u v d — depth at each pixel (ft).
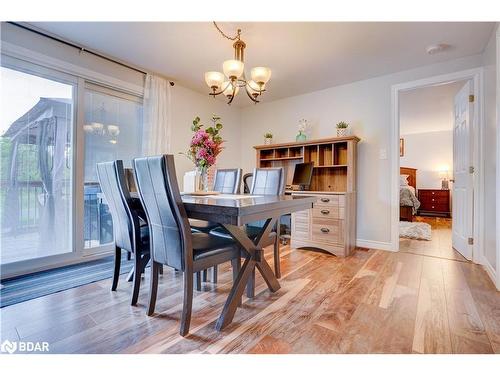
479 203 8.89
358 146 11.56
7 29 7.41
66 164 8.75
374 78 11.15
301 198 5.92
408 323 5.08
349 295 6.37
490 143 7.97
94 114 9.50
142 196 5.18
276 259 7.49
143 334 4.69
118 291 6.58
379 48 8.64
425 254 10.15
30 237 8.03
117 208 6.24
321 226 10.37
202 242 5.28
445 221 19.26
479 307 5.73
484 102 8.65
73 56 8.71
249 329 4.88
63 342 4.45
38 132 8.16
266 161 14.49
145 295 6.34
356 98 11.62
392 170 10.70
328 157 12.26
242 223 4.17
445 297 6.24
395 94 10.64
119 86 9.91
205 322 5.12
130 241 6.01
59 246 8.63
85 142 9.27
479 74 8.96
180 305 5.82
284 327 4.95
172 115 11.84
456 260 9.35
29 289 6.67
